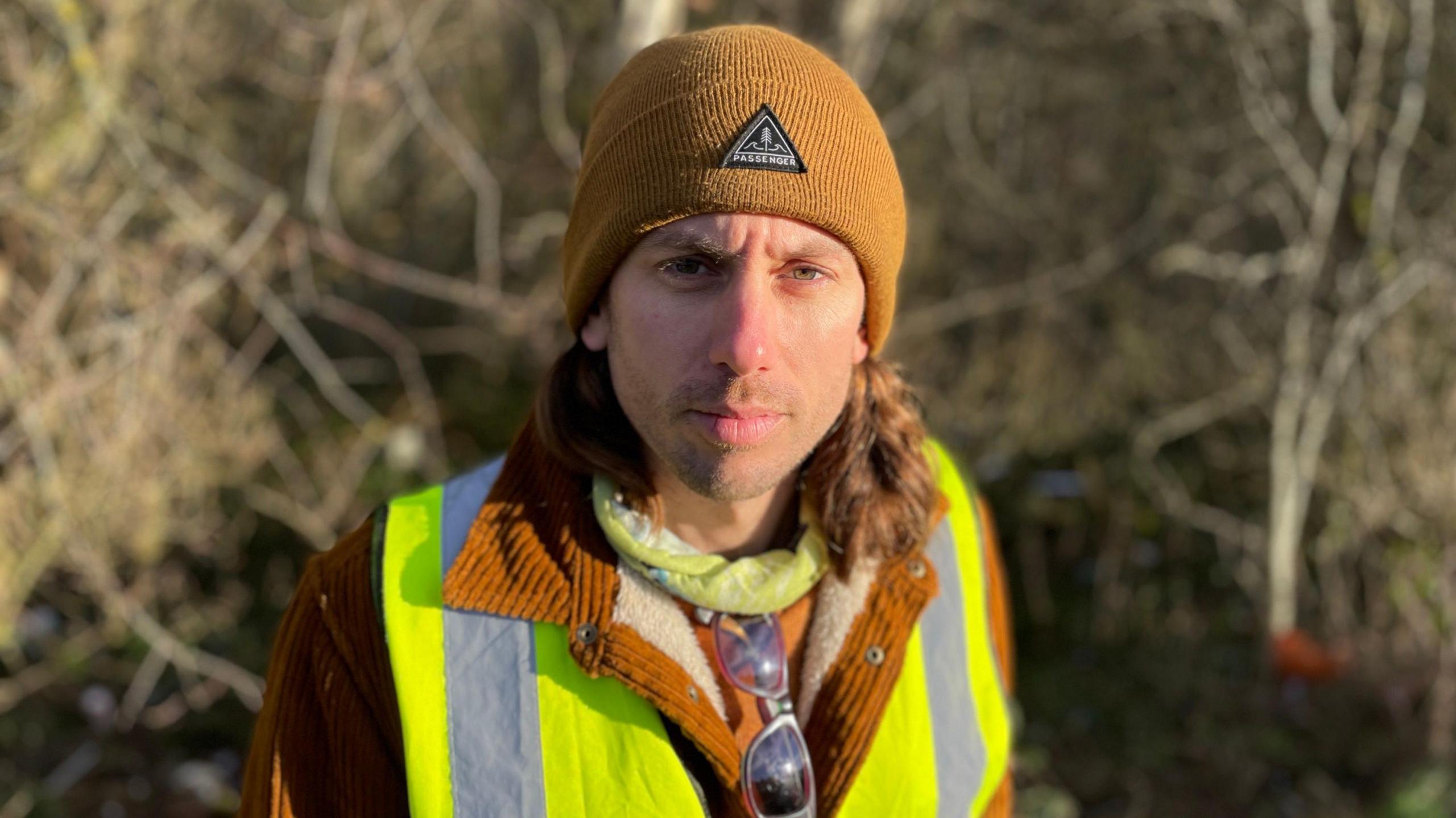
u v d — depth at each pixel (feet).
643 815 3.95
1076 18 17.16
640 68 4.09
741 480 3.93
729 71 3.86
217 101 15.76
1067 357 17.99
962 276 18.28
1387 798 12.37
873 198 4.02
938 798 4.51
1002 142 18.12
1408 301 14.19
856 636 4.45
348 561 4.25
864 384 4.63
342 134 16.96
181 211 10.94
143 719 12.95
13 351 10.71
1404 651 13.65
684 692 4.06
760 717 4.28
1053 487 17.28
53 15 10.54
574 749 4.00
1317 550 15.37
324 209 11.43
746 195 3.74
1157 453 17.31
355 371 17.35
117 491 12.01
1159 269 15.60
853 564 4.48
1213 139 16.24
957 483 5.45
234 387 13.87
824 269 3.96
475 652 4.09
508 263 17.75
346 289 18.02
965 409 17.93
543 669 4.08
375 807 4.03
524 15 16.03
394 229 18.72
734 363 3.73
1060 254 17.93
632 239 3.92
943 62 17.24
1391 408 14.10
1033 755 13.16
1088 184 18.12
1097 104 18.06
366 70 15.56
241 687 10.75
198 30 14.74
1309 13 13.35
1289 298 14.70
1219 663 14.90
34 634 13.32
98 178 12.16
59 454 11.83
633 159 3.90
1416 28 13.35
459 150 13.29
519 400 18.07
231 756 12.80
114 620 12.43
